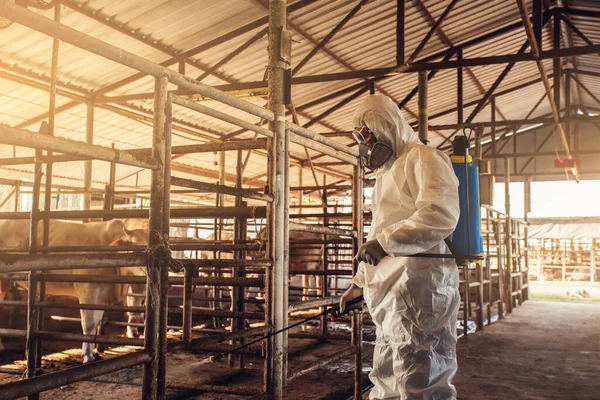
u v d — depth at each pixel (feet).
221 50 23.81
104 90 24.99
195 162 39.83
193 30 21.74
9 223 16.71
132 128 30.81
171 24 20.93
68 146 5.20
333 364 16.02
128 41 21.63
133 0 18.80
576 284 61.21
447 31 28.99
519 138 57.77
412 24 26.76
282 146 9.22
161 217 6.40
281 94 9.66
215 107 29.43
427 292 7.06
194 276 7.44
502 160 57.82
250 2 20.54
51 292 17.21
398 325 7.16
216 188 7.74
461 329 25.00
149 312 6.21
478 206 7.63
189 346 7.27
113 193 19.33
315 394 12.57
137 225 24.61
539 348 19.44
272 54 9.96
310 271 14.58
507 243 33.27
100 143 32.65
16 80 21.93
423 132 23.85
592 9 30.32
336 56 27.71
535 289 54.90
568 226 64.44
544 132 57.16
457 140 7.72
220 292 20.85
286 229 9.27
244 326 14.74
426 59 31.01
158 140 6.39
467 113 46.85
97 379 13.51
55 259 5.00
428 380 7.00
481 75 37.37
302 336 12.41
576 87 47.39
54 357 16.24
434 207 6.70
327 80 22.72
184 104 6.93
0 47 20.08
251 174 46.11
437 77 35.99
